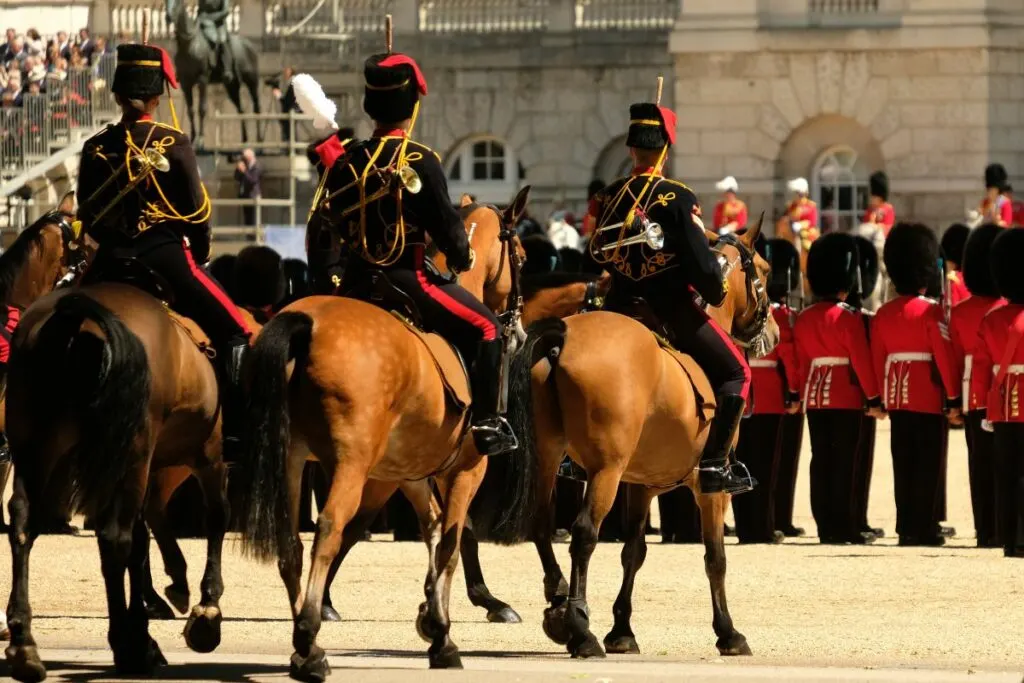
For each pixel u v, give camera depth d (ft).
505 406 145.07
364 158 140.77
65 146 466.29
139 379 132.67
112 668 146.30
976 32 513.45
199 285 146.82
